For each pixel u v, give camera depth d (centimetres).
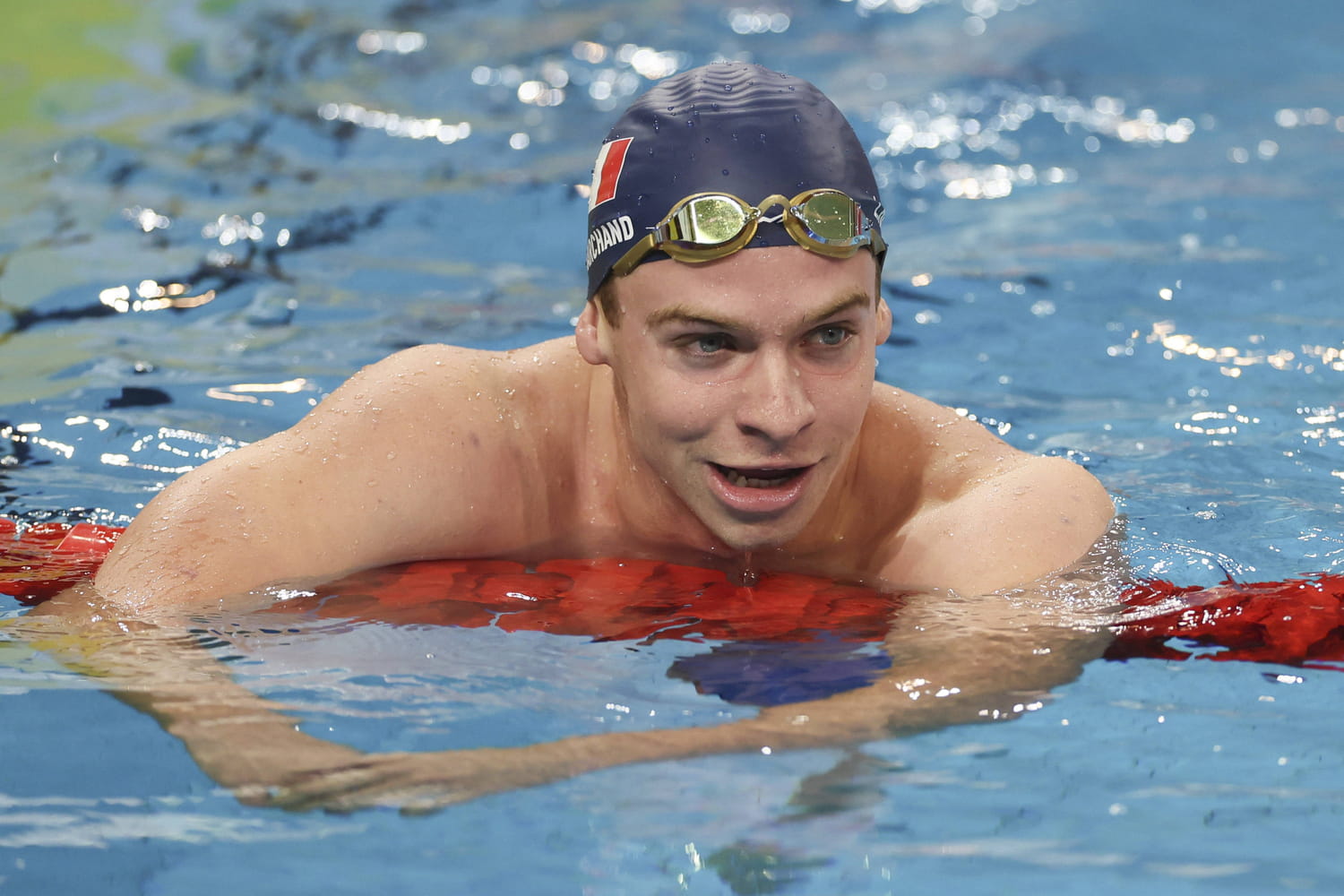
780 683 665
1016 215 1905
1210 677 677
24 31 2703
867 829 536
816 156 761
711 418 746
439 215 1884
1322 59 2802
